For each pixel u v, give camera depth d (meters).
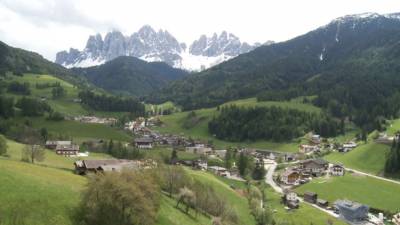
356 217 152.00
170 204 104.44
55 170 104.38
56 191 77.56
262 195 173.75
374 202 170.62
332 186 192.88
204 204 117.38
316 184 198.50
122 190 73.25
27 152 129.25
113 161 127.88
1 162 92.81
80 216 71.62
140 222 75.00
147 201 78.25
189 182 122.38
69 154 196.25
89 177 76.56
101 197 72.75
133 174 83.06
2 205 65.75
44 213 68.19
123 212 73.44
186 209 106.38
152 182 89.81
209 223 105.50
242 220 125.44
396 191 183.00
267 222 130.75
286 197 166.75
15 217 64.12
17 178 77.44
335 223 142.88
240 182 197.12
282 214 146.62
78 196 79.00
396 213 158.75
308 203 174.00
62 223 67.44
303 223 137.00
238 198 147.25
